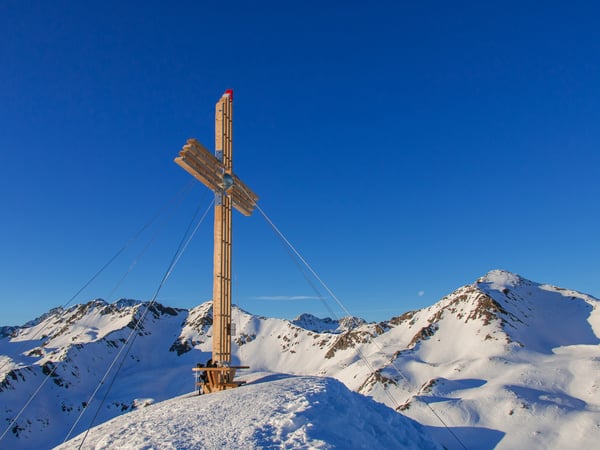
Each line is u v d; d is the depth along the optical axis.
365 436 16.98
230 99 29.42
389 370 192.00
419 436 20.16
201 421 16.30
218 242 27.41
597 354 182.50
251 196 31.17
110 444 15.12
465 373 176.12
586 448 108.94
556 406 131.00
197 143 24.61
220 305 26.88
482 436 120.00
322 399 17.91
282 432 15.05
